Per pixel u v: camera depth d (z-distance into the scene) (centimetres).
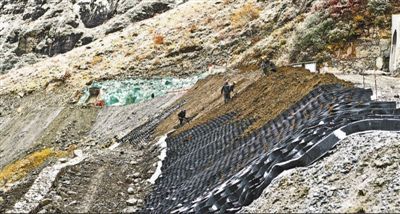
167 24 7275
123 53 6694
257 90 2462
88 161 1944
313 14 3744
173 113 3391
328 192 934
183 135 2364
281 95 2073
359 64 3016
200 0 8275
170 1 10538
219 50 5656
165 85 5031
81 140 3897
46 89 6144
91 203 1403
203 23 6644
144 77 5678
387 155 992
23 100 6041
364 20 3328
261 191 1049
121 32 8038
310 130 1230
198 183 1428
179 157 1945
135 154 2270
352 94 1516
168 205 1352
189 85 4716
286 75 2414
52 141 4022
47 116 4997
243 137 1719
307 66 3120
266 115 1875
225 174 1377
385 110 1280
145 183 1691
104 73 6084
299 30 3700
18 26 12456
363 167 982
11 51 11644
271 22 5469
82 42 10869
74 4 12606
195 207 1137
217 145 1812
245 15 6225
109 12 11700
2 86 6769
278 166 1084
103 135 3856
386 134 1084
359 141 1077
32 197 1360
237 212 1019
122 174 1803
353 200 888
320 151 1085
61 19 11950
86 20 11825
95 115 4703
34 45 11675
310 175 1017
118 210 1379
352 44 3216
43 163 2538
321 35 3438
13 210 1265
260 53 4294
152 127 3247
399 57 2659
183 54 5969
